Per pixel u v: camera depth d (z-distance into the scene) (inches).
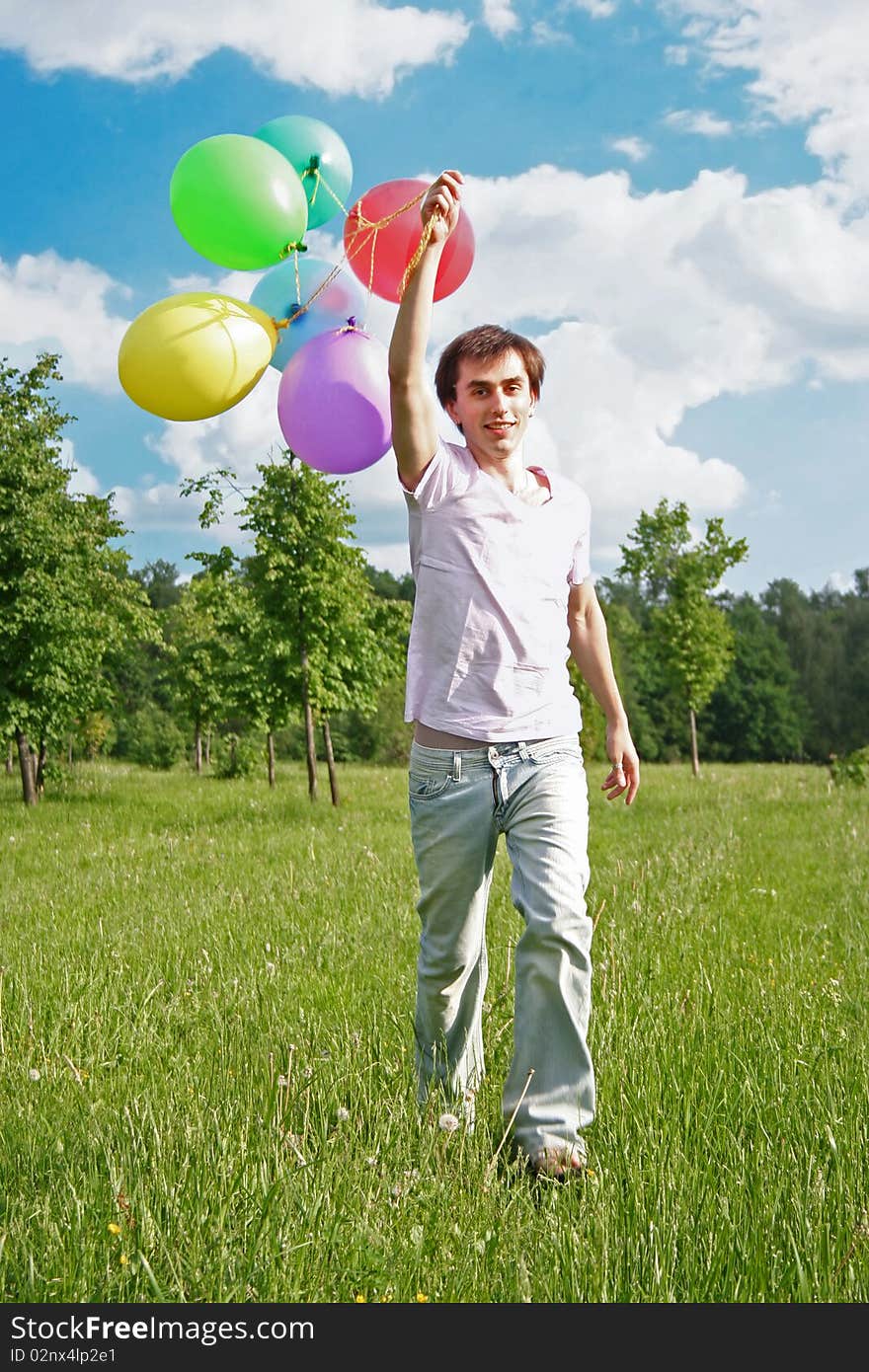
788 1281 84.3
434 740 115.2
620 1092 119.3
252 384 128.5
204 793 803.4
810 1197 94.7
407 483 115.1
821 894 269.6
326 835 450.6
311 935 221.6
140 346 123.4
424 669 116.3
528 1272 85.7
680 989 166.1
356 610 671.1
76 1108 118.9
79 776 1034.1
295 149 142.0
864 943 202.7
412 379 110.0
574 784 113.8
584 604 128.3
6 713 704.4
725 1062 130.0
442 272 128.6
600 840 402.6
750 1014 151.1
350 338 128.9
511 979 170.9
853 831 387.9
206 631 1334.9
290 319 134.0
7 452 743.1
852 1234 88.7
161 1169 99.0
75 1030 148.5
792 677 3459.6
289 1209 92.4
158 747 1657.2
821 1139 108.0
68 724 793.6
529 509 115.7
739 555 968.9
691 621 977.5
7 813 623.5
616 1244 88.8
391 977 180.4
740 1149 103.8
